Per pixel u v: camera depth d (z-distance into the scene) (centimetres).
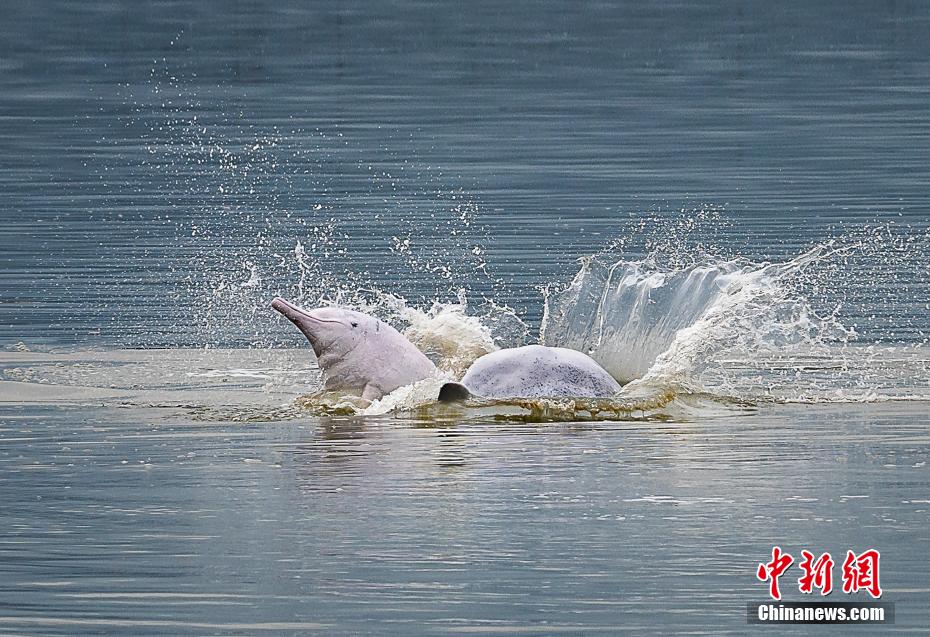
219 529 3353
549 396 4688
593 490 3634
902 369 5288
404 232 8456
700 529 3306
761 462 3916
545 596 2927
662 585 2978
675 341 4984
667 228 8494
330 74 17300
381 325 4925
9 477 3856
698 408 4691
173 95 15212
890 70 17212
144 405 4816
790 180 10106
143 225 8775
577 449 4091
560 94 15450
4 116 13675
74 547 3244
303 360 5612
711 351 5009
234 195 9788
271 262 7669
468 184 10150
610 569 3064
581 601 2900
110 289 7025
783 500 3531
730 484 3684
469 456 4009
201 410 4731
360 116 13700
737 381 5081
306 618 2831
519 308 6588
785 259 7581
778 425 4422
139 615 2856
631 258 7644
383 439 4244
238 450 4125
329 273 7356
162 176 10556
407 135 12519
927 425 4406
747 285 5184
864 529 3291
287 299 6794
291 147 11875
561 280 7156
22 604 2917
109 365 5506
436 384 4809
